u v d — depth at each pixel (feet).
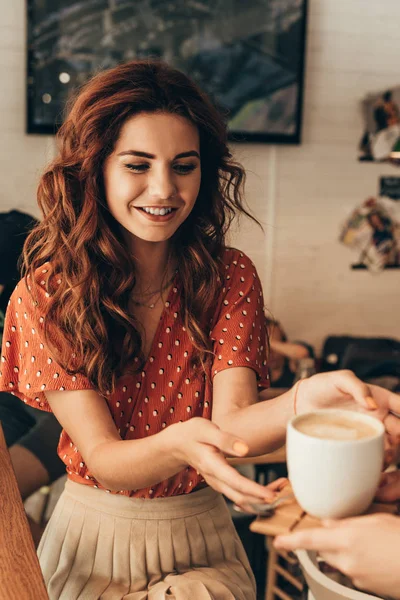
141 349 4.53
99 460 3.88
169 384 4.52
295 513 2.93
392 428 3.26
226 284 4.70
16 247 8.08
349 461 2.73
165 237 4.25
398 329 14.17
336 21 12.93
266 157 12.98
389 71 13.37
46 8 11.50
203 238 4.68
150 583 4.37
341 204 13.51
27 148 11.93
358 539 2.70
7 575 3.15
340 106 13.23
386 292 14.05
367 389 3.20
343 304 13.83
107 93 4.22
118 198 4.19
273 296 13.43
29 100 11.65
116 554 4.39
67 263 4.42
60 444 4.63
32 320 4.41
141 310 4.59
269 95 12.62
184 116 4.19
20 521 3.67
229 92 12.48
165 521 4.41
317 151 13.24
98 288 4.37
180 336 4.54
